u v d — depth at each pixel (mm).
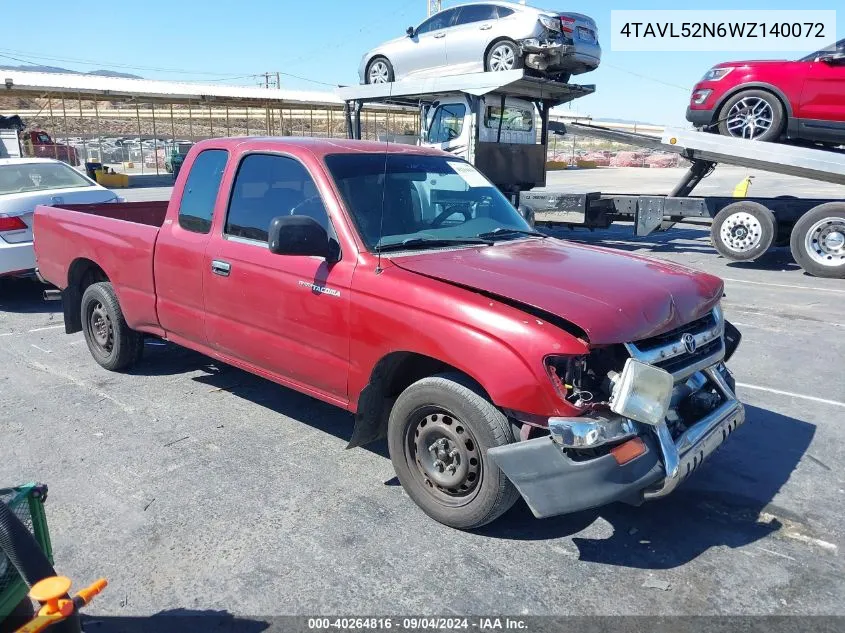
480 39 13078
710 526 3658
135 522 3645
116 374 6035
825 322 7836
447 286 3469
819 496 3969
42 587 1900
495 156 12469
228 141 4820
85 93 32781
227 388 5680
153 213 7188
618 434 3096
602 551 3426
